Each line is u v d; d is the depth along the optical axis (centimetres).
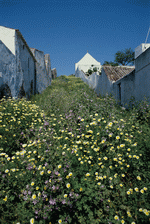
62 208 214
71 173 231
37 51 1273
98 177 239
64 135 373
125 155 280
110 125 350
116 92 924
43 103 725
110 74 1076
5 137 340
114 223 204
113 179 242
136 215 207
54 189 214
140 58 626
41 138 338
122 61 3691
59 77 2417
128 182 251
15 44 715
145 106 515
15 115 452
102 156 284
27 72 933
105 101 657
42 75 1357
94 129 368
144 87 600
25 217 197
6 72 621
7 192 215
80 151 292
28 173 242
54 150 291
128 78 753
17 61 739
